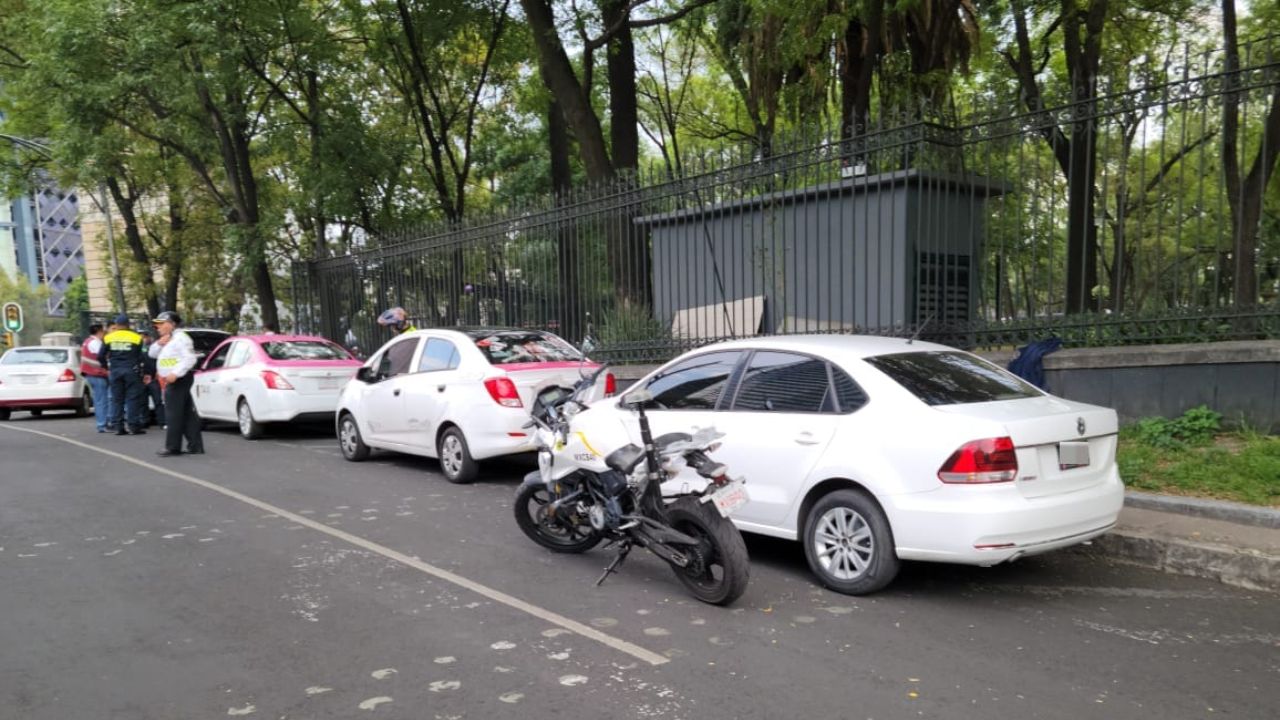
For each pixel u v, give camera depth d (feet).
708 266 38.06
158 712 12.09
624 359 39.37
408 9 61.77
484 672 13.35
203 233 87.45
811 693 12.42
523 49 64.54
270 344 42.88
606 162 49.03
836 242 33.68
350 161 61.21
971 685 12.60
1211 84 24.02
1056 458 15.62
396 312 44.19
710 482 16.14
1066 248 27.91
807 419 17.46
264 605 16.75
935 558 15.34
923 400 16.08
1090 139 26.48
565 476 19.49
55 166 71.26
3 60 66.85
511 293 44.42
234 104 59.62
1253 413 23.25
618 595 17.22
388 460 35.27
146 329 93.04
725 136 80.18
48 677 13.37
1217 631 14.69
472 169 85.25
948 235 32.09
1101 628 14.92
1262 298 30.30
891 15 41.55
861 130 39.86
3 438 45.91
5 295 187.62
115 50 53.72
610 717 11.73
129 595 17.49
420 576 18.62
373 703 12.28
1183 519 19.75
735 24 52.60
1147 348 24.94
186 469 33.40
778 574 18.48
